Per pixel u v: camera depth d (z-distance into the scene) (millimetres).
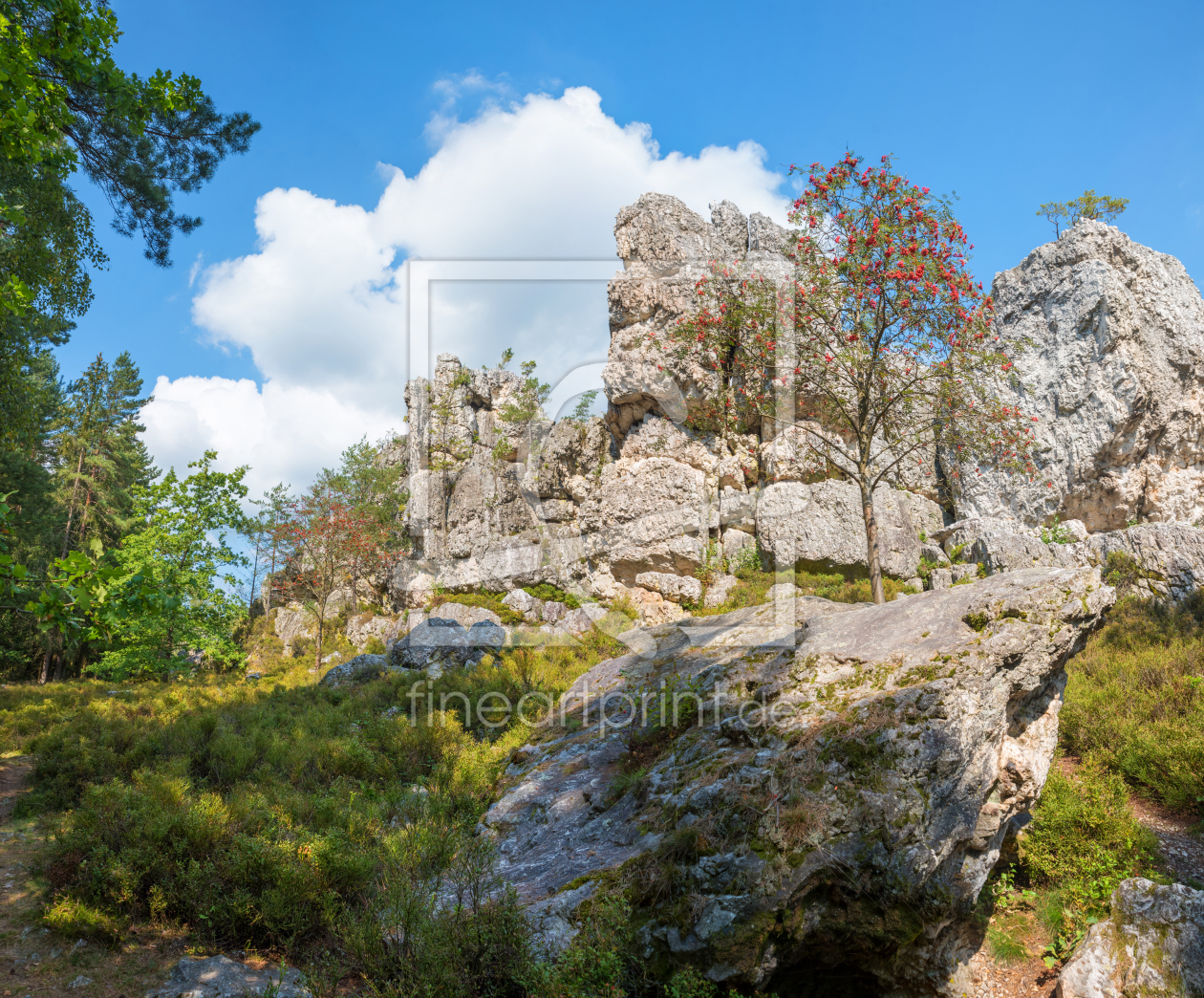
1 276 11086
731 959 3957
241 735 9539
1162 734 6773
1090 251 19281
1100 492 17891
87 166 10938
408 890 4684
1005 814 4730
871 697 4926
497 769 8109
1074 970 4250
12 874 5508
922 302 10203
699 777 5148
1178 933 4051
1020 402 18969
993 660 4773
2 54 6637
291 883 4922
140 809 5844
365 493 28234
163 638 20203
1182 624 11453
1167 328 18875
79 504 32375
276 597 27844
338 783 7762
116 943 4637
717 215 14797
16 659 26125
